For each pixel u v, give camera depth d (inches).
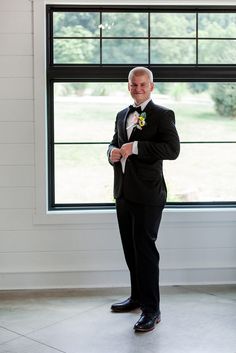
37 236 167.9
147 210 132.0
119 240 169.3
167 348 122.1
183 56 168.9
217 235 170.7
